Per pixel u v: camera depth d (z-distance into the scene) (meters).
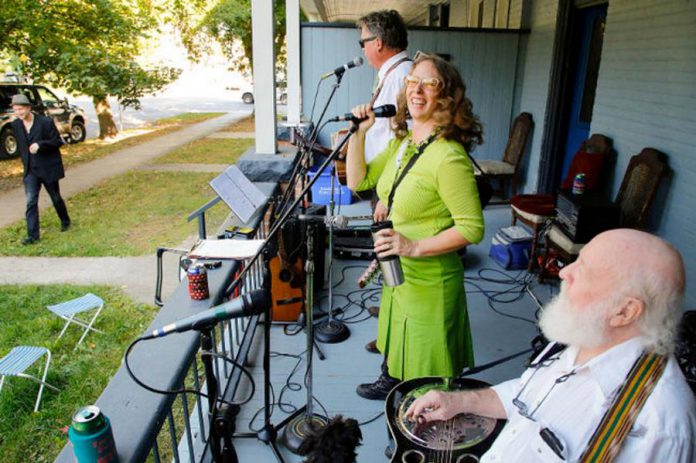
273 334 2.91
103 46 8.52
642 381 0.94
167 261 5.19
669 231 3.48
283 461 1.96
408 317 1.85
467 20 8.99
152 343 1.57
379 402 2.35
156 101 26.39
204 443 2.01
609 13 4.18
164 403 1.31
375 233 1.69
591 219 3.26
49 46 8.05
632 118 3.88
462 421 1.42
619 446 0.92
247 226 2.63
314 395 2.39
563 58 5.16
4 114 10.56
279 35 15.59
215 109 22.53
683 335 1.48
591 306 0.99
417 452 1.35
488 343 2.88
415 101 1.68
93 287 4.55
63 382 3.23
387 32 2.41
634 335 0.98
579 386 1.04
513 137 5.90
